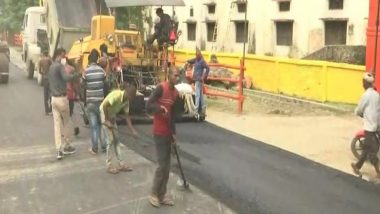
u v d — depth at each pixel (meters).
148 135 11.19
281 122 13.13
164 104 6.81
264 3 23.81
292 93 17.06
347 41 19.81
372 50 14.06
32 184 7.68
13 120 12.70
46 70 13.27
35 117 13.13
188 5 29.64
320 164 9.16
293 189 7.69
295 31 22.20
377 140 8.47
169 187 7.64
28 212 6.52
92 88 9.31
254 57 18.80
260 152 9.95
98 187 7.57
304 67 16.58
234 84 18.94
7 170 8.38
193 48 29.45
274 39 23.41
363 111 8.52
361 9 19.17
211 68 18.73
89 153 9.52
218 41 27.08
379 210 6.88
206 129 12.10
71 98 11.75
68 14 18.22
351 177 8.41
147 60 14.71
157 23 14.84
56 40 18.19
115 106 8.30
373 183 8.13
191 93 13.01
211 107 15.30
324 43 20.92
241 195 7.33
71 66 11.72
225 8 26.50
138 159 9.15
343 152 10.08
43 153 9.50
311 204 7.04
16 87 19.39
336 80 15.71
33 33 22.88
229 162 9.14
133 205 6.84
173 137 6.88
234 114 14.21
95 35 15.31
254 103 15.95
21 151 9.62
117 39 15.06
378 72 13.83
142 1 14.02
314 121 13.30
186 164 8.93
